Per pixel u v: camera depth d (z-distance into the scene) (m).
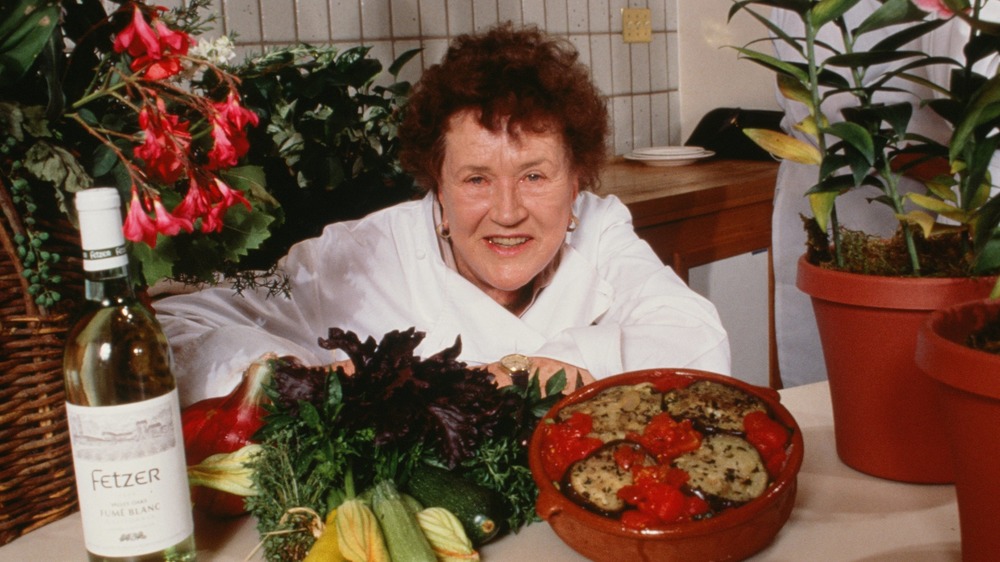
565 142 1.29
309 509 0.81
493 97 1.24
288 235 1.74
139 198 0.86
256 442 0.90
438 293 1.47
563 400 0.90
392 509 0.80
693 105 3.37
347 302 1.51
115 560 0.75
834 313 0.91
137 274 0.96
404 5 2.59
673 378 0.91
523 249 1.33
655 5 3.25
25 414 0.88
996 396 0.65
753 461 0.79
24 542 0.90
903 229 0.90
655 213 2.36
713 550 0.75
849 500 0.90
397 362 0.86
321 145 1.72
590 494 0.77
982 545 0.71
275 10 2.34
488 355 1.42
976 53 0.84
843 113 0.93
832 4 0.87
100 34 0.96
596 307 1.47
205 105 0.85
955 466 0.72
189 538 0.80
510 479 0.86
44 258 0.84
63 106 0.87
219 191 0.85
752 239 2.67
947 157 0.90
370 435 0.84
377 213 1.57
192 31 1.15
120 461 0.73
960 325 0.76
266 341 1.23
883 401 0.90
